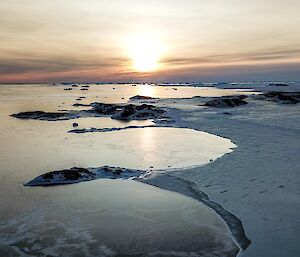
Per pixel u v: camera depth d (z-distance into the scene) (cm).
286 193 1363
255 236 1050
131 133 2856
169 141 2472
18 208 1282
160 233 1093
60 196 1398
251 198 1328
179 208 1277
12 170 1758
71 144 2416
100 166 1825
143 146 2314
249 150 2105
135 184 1535
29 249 995
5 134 2866
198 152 2105
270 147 2177
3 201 1345
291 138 2472
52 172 1603
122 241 1044
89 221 1178
